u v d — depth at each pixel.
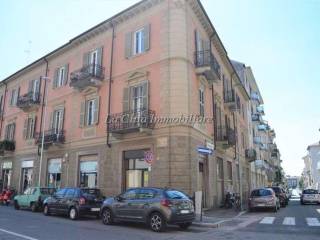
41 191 19.42
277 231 11.80
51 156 24.78
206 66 18.88
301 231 11.78
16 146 29.78
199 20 20.94
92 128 21.42
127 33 20.69
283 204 27.31
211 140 21.14
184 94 17.28
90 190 15.98
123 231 11.45
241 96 36.38
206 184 19.67
